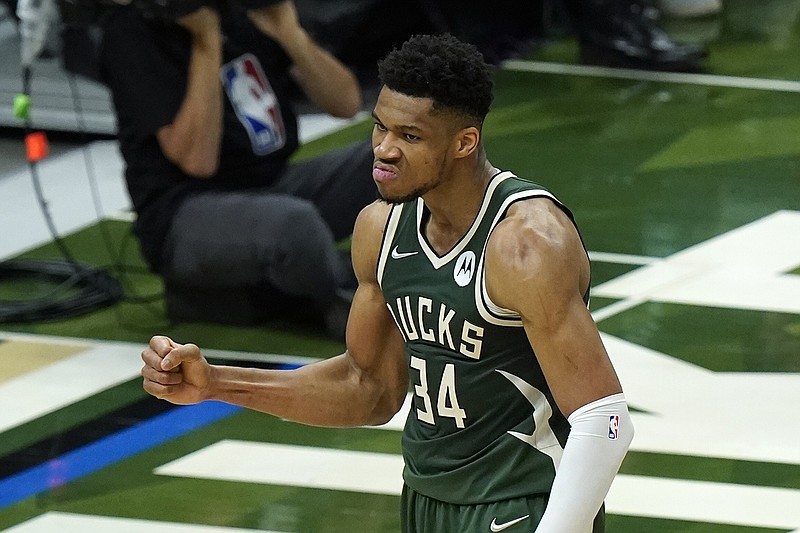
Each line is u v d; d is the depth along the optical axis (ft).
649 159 74.38
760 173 71.67
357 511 41.45
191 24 50.29
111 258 62.90
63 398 49.80
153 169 53.31
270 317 56.03
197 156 51.80
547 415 25.73
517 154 75.61
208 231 52.21
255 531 40.47
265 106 54.95
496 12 98.58
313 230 51.42
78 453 45.85
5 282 60.49
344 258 57.06
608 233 64.13
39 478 44.21
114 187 71.97
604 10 92.84
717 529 39.88
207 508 41.98
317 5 87.45
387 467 44.29
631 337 53.57
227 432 47.16
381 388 28.81
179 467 44.70
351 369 28.60
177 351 25.53
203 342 53.83
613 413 24.03
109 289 58.54
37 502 42.65
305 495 42.57
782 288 57.82
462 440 26.27
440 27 91.91
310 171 56.13
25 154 77.56
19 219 67.87
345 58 89.45
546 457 25.73
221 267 52.47
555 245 24.08
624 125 80.43
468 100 24.21
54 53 66.44
